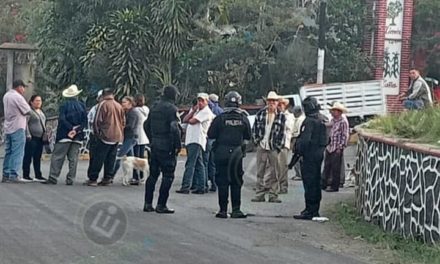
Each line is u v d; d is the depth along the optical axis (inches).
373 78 1327.5
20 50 1459.2
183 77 1251.8
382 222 522.3
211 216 541.3
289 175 872.3
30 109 679.7
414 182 468.8
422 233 454.3
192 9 1244.5
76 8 1309.1
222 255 396.8
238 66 1238.3
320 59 1206.9
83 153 974.4
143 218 506.9
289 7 1258.0
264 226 512.1
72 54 1305.4
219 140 539.5
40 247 385.4
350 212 589.6
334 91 1198.3
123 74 1219.9
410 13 1336.1
